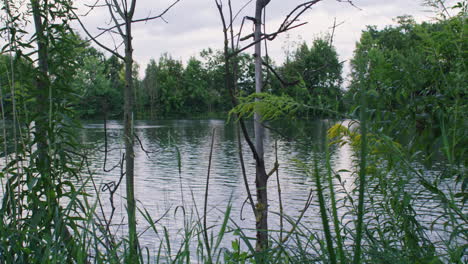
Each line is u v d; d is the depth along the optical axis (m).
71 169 2.46
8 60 2.53
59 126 2.49
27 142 2.40
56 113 2.46
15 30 2.47
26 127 2.41
